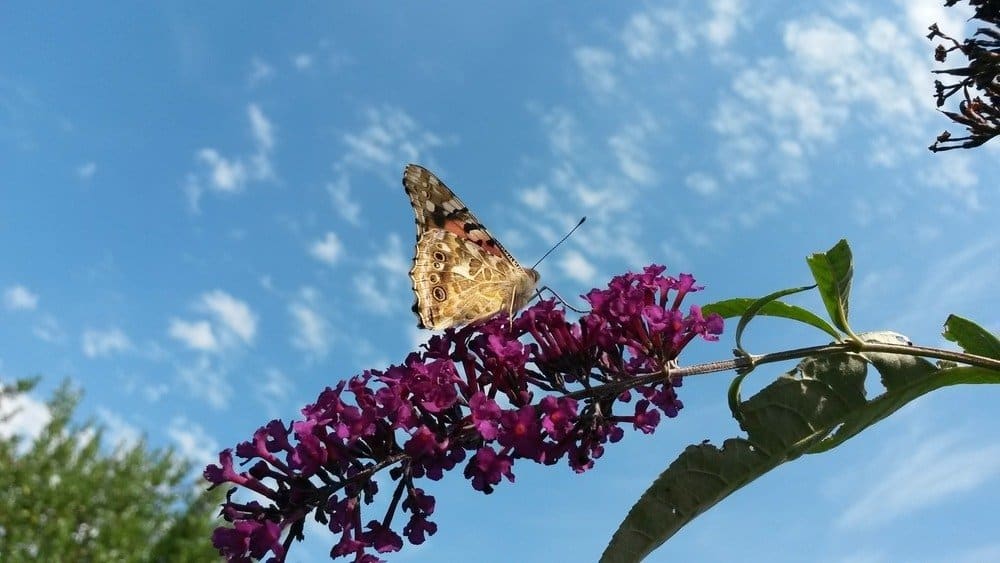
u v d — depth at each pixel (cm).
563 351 12
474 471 11
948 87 13
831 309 12
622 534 11
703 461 11
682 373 12
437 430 12
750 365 12
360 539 11
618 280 13
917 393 12
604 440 12
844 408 11
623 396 13
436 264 16
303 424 11
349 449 11
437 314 15
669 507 11
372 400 12
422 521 11
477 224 16
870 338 12
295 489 11
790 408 11
